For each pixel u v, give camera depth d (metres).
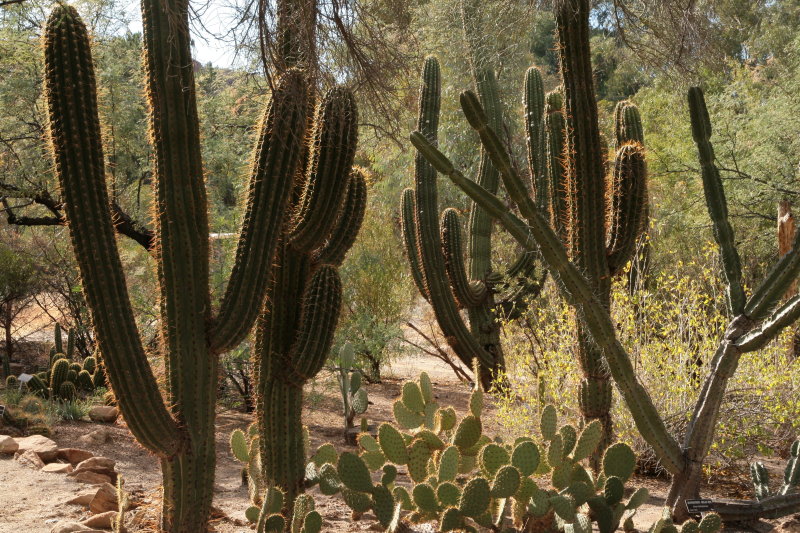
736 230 12.17
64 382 8.72
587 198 5.09
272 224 4.21
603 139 5.92
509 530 4.00
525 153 13.35
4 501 5.04
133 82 11.10
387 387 11.89
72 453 6.36
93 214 3.79
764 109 12.87
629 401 4.54
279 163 4.18
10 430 7.00
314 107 4.62
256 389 4.86
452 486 3.75
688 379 6.49
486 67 8.84
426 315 13.80
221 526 4.79
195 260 4.14
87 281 3.80
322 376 10.05
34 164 9.77
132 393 3.86
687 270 9.70
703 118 4.77
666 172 13.59
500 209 4.05
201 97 10.48
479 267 11.03
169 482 4.18
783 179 11.89
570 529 3.66
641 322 6.93
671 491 4.81
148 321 9.34
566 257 4.12
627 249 5.44
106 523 4.62
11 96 10.02
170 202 4.05
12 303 14.68
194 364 4.15
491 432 7.76
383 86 4.09
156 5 4.01
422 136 3.90
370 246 13.41
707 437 4.71
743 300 4.69
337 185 4.48
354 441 7.93
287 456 4.77
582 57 4.96
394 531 3.72
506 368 9.65
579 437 4.02
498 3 5.52
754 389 6.32
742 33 14.45
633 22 5.00
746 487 6.11
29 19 9.73
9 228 14.14
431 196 10.34
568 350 7.05
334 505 5.43
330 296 4.72
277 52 3.79
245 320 4.20
